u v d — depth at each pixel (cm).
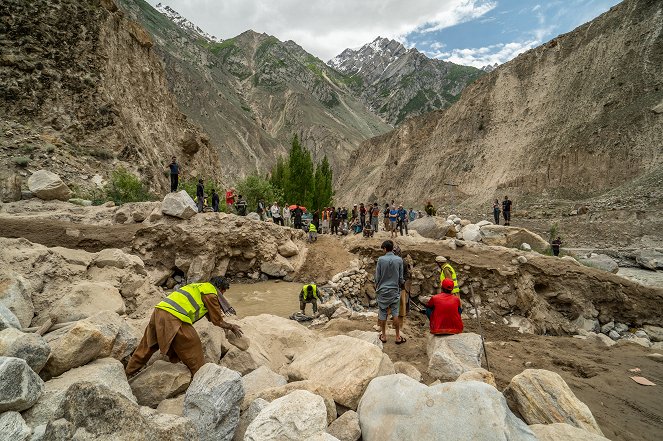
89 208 1454
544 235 3256
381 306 668
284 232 1658
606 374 597
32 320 443
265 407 298
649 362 668
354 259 1630
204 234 1406
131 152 2194
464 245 1530
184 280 1355
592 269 1346
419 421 285
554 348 761
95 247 1223
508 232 1758
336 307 969
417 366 561
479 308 1280
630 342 825
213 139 13362
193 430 272
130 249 1285
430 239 1684
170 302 388
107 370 335
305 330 651
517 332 1058
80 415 237
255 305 1180
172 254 1371
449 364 472
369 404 330
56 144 1861
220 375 321
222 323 433
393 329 792
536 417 374
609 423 432
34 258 559
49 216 1320
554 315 1251
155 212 1413
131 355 409
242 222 1534
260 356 486
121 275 636
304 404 290
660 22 4806
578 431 307
